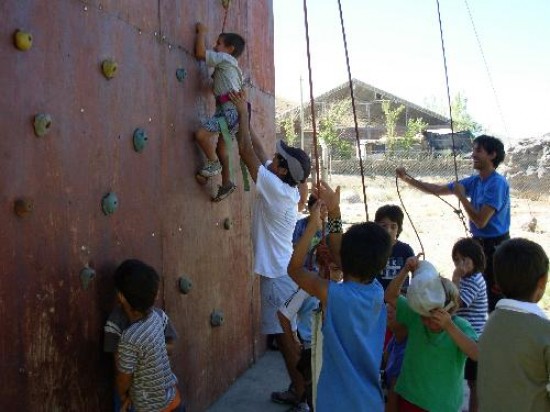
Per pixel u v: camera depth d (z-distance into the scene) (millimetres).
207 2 4676
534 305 2648
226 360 5051
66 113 2938
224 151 4609
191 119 4348
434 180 28281
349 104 41438
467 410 4945
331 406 2748
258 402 4832
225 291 5020
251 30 5797
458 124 42656
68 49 2957
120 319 3197
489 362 2645
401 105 40906
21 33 2605
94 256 3160
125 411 3143
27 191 2680
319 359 2971
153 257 3789
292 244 4840
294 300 4215
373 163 29719
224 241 4992
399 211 4332
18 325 2627
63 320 2914
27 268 2680
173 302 4062
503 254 2717
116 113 3367
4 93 2559
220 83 4477
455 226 16766
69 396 2959
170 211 4020
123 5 3447
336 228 3172
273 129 6551
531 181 25016
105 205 3227
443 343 3232
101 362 3223
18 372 2625
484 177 5438
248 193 5578
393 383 3654
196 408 4457
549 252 13125
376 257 2822
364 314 2811
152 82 3777
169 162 4008
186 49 4273
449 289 3182
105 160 3260
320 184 3094
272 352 6078
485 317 4387
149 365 3131
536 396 2510
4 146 2555
